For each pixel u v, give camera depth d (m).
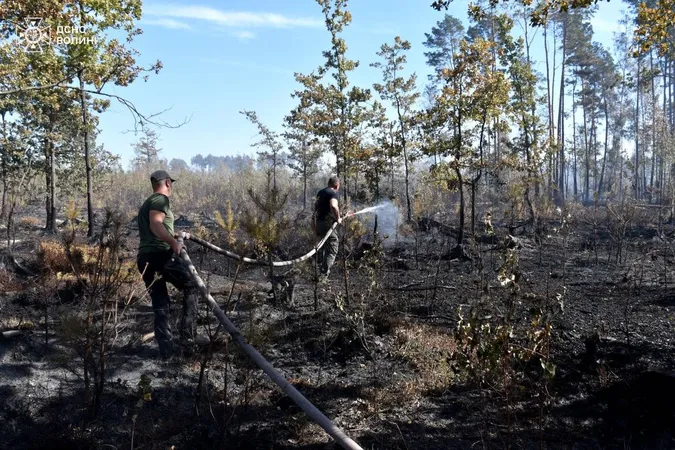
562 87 47.22
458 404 4.62
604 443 4.02
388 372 5.21
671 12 8.31
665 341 6.18
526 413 4.46
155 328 4.91
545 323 3.81
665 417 4.28
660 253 12.95
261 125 26.52
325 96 18.20
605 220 18.27
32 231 16.81
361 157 18.02
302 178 28.48
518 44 21.58
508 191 17.34
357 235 8.16
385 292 7.73
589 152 56.16
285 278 7.38
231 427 4.00
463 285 9.02
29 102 17.25
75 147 21.62
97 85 11.66
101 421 3.86
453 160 13.36
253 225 5.48
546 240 14.63
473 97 13.34
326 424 3.43
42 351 4.72
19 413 3.88
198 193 36.78
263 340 4.26
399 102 18.78
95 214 24.36
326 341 5.87
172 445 3.69
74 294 5.82
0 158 18.47
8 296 6.22
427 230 15.50
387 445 3.92
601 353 5.61
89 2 10.27
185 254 4.88
